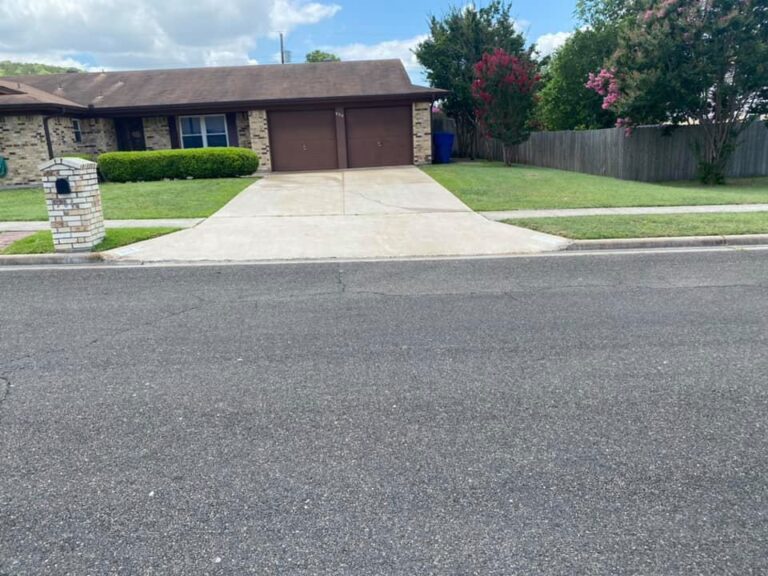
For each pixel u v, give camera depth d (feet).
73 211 28.60
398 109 72.90
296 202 44.42
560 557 8.06
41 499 9.51
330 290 22.16
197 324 18.30
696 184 57.41
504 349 15.66
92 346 16.44
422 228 34.06
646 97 54.49
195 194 47.98
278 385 13.66
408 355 15.38
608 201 41.14
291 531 8.67
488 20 87.10
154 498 9.49
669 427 11.41
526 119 69.97
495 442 10.99
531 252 28.30
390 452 10.71
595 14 105.40
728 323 17.33
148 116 72.49
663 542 8.32
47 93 70.64
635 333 16.67
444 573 7.80
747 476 9.80
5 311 19.98
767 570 7.79
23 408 12.68
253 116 71.46
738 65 52.47
